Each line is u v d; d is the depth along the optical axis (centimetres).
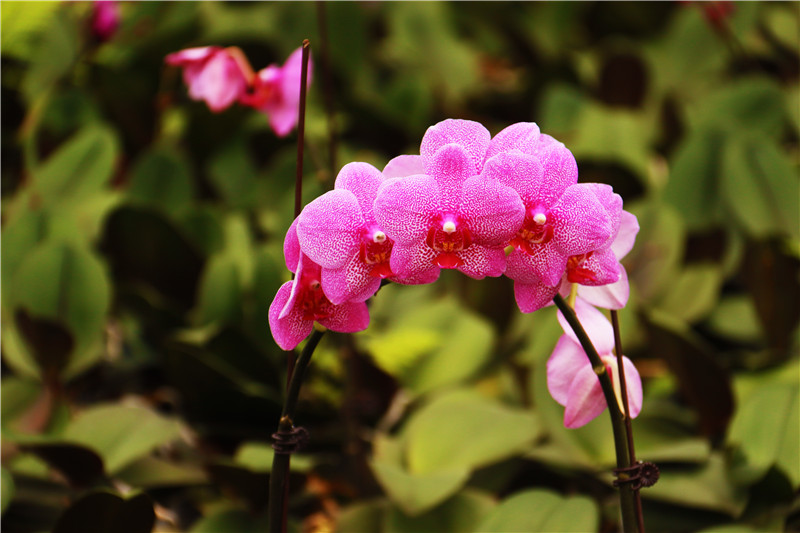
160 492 211
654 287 257
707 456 202
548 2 456
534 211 173
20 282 220
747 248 235
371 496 217
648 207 274
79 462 200
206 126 314
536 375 210
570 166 173
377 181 174
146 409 210
